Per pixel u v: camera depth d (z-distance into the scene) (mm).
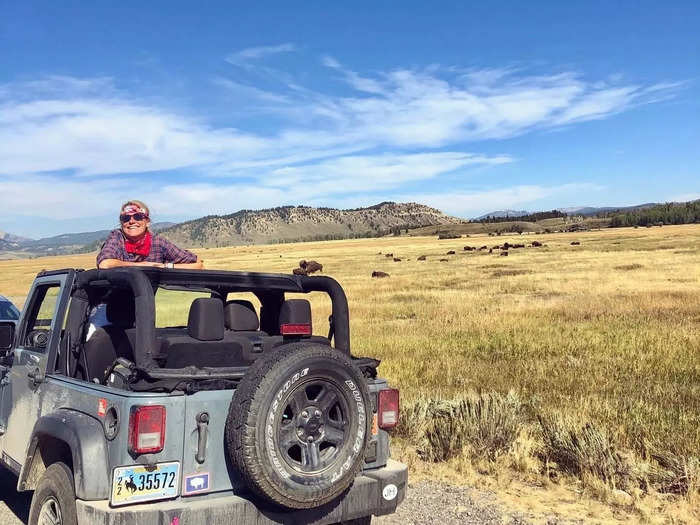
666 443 6301
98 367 4254
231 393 3570
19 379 4828
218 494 3531
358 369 3639
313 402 3516
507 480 5867
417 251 122688
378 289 35906
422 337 15508
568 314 19953
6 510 5145
